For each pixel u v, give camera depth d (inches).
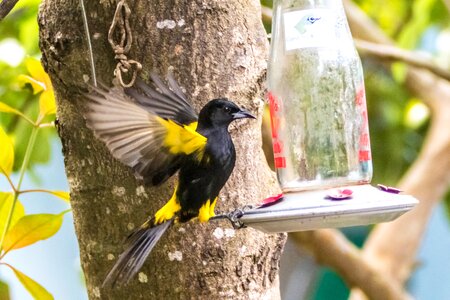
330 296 324.5
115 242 191.5
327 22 193.8
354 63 194.1
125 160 186.7
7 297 202.8
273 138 193.8
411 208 189.2
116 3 191.3
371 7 282.0
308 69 193.5
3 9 190.5
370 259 225.9
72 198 192.7
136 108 186.7
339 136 193.5
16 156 215.3
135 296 191.3
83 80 191.6
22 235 193.6
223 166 189.2
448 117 242.5
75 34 191.8
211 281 191.0
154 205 191.0
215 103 189.3
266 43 193.8
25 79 197.3
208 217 189.9
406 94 260.7
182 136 187.8
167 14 191.6
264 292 192.1
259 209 189.6
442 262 351.9
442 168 234.5
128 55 191.5
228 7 192.4
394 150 258.1
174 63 191.5
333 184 193.3
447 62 248.8
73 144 192.2
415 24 234.2
